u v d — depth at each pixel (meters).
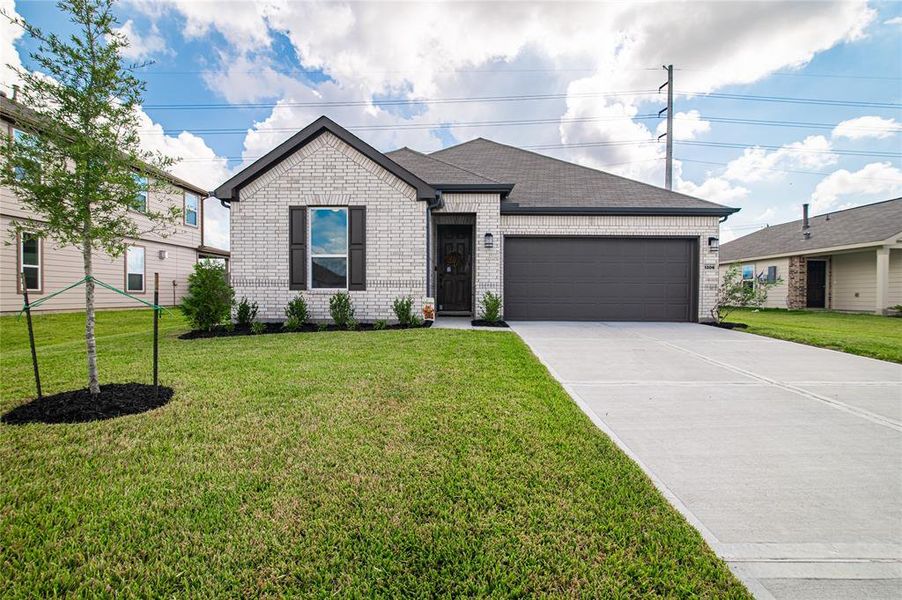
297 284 8.86
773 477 2.64
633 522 2.10
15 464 2.60
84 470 2.53
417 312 8.92
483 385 4.30
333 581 1.71
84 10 3.49
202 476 2.47
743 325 9.40
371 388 4.16
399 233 8.88
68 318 11.20
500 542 1.94
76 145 3.45
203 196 18.73
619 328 9.08
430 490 2.34
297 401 3.77
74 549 1.87
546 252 10.45
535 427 3.25
